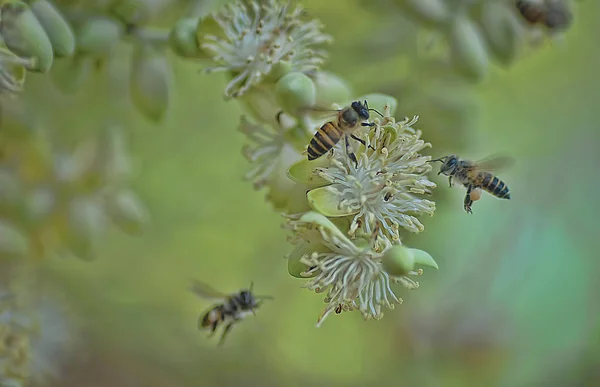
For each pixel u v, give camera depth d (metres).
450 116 0.40
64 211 0.40
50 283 0.46
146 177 0.47
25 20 0.35
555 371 0.54
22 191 0.39
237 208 0.48
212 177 0.47
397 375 0.53
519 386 0.53
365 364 0.54
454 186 0.39
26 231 0.40
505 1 0.40
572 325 0.53
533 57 0.46
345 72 0.41
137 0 0.37
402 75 0.41
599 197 0.50
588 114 0.48
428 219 0.40
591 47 0.47
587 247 0.51
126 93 0.41
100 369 0.51
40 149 0.40
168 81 0.37
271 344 0.53
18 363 0.39
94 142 0.41
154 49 0.37
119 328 0.51
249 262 0.50
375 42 0.41
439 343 0.53
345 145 0.34
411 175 0.34
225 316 0.39
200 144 0.46
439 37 0.40
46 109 0.41
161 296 0.51
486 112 0.47
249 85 0.35
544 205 0.50
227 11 0.36
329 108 0.35
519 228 0.50
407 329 0.52
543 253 0.51
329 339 0.53
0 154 0.39
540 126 0.48
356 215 0.34
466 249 0.49
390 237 0.34
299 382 0.53
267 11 0.35
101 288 0.49
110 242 0.49
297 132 0.35
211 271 0.50
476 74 0.40
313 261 0.34
